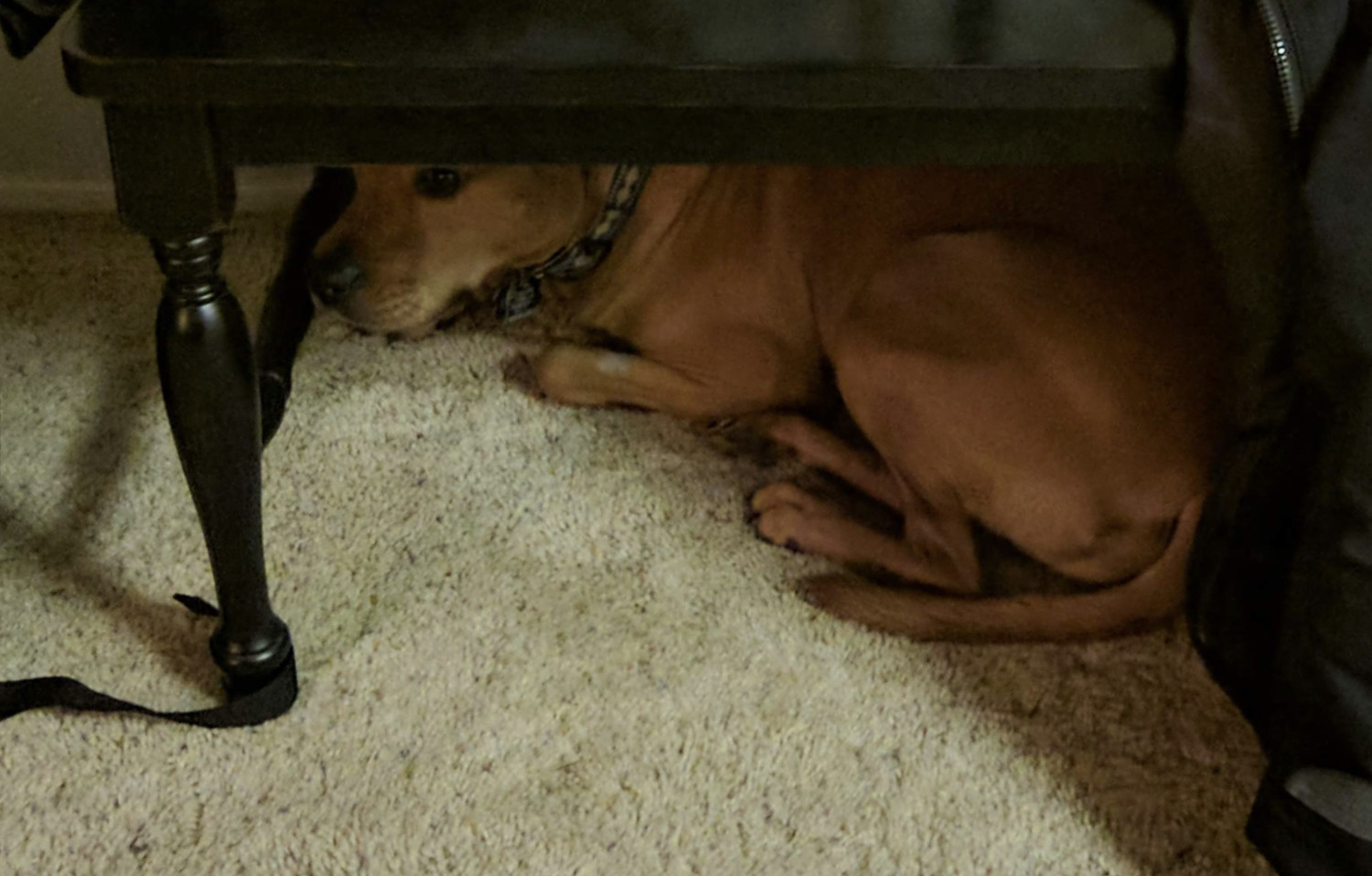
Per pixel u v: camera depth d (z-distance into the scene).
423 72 0.73
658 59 0.75
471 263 1.25
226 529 0.93
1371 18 0.72
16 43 0.81
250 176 1.62
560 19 0.79
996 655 1.13
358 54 0.73
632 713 1.06
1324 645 0.83
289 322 1.34
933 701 1.09
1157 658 1.13
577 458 1.32
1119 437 1.09
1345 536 0.79
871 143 0.81
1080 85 0.78
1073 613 1.12
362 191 1.21
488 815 0.98
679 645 1.12
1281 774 0.88
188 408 0.85
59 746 1.00
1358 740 0.83
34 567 1.15
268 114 0.76
